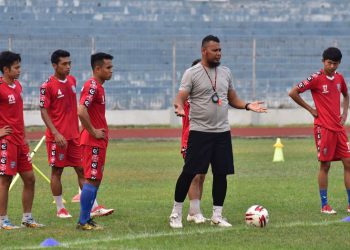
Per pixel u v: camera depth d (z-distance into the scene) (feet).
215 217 79.66
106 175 130.11
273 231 75.31
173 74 253.65
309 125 254.68
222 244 68.80
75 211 93.25
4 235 74.74
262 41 280.10
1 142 78.84
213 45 78.23
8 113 79.36
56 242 69.36
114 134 225.56
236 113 254.06
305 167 140.56
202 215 85.46
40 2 296.10
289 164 145.89
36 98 254.68
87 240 71.10
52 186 88.38
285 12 313.53
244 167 140.67
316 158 157.38
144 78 274.57
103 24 298.97
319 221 81.76
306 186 113.60
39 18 295.28
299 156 161.99
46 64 262.47
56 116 89.30
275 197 101.86
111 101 258.16
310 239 70.95
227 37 302.25
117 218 85.40
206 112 78.28
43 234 75.15
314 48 285.23
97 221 83.35
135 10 302.45
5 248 67.46
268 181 119.75
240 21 308.19
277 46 283.38
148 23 302.25
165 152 175.52
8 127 78.38
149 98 260.42
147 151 178.19
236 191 108.17
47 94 88.07
